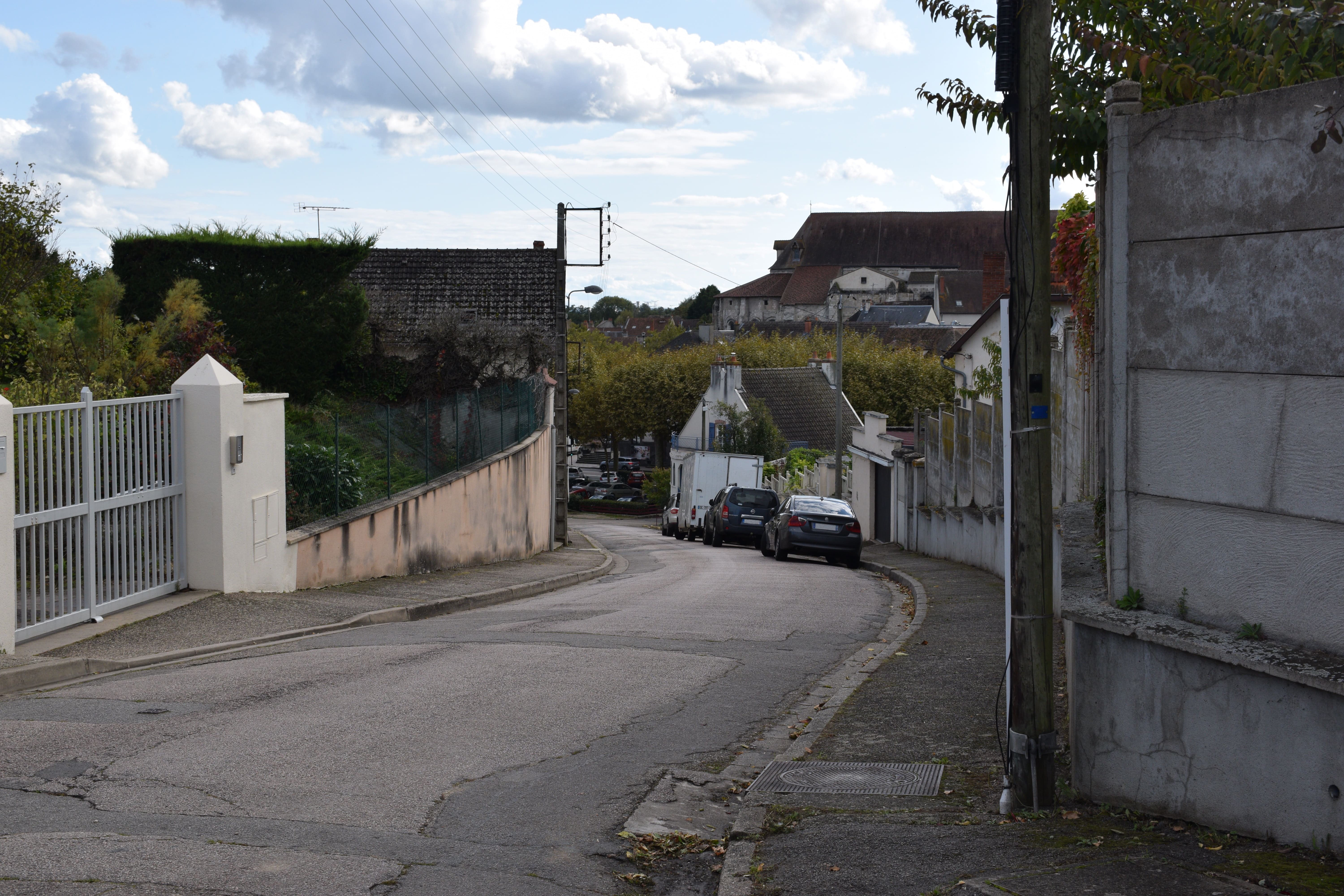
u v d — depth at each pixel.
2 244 18.89
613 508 74.44
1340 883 4.16
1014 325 5.47
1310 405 4.60
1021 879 4.49
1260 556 4.84
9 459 9.49
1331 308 4.50
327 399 26.28
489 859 5.09
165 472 12.22
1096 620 5.35
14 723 7.38
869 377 62.25
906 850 5.00
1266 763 4.65
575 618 13.27
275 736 7.09
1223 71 7.12
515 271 36.59
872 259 130.12
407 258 37.09
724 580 19.55
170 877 4.66
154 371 16.98
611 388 76.38
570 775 6.46
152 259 25.23
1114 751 5.35
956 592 16.11
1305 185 4.60
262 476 13.66
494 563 22.78
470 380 30.12
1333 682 4.28
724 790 6.39
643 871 5.13
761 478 39.44
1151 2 8.31
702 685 9.14
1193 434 5.16
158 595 12.11
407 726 7.44
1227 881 4.29
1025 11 5.30
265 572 13.77
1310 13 5.04
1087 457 12.38
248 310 25.38
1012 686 5.52
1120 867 4.53
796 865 4.90
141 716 7.60
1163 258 5.29
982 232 128.88
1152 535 5.41
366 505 17.50
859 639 12.08
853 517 24.67
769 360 72.31
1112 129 5.51
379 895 4.59
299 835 5.27
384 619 13.24
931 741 7.17
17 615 10.08
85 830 5.24
